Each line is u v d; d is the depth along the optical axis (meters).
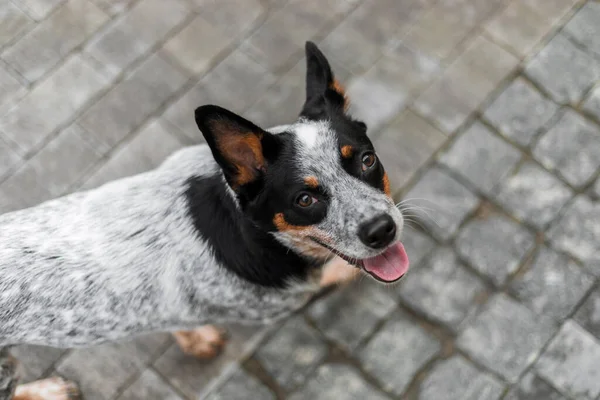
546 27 1.24
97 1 1.28
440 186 1.16
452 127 1.19
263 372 1.10
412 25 1.25
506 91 1.21
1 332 0.92
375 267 0.93
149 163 1.20
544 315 1.09
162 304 0.96
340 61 1.24
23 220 0.95
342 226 0.88
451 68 1.22
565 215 1.14
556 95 1.20
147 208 0.94
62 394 1.07
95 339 0.96
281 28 1.26
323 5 1.27
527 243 1.13
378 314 1.11
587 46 1.22
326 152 0.88
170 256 0.94
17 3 1.28
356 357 1.10
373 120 1.20
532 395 1.06
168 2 1.28
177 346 1.11
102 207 0.95
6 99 1.23
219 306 0.99
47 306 0.92
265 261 0.94
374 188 0.90
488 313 1.10
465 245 1.13
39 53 1.25
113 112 1.22
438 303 1.11
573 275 1.11
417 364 1.09
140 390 1.10
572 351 1.08
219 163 0.86
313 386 1.09
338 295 1.12
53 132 1.21
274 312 1.02
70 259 0.93
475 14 1.25
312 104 0.92
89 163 1.20
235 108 1.22
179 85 1.24
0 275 0.92
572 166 1.16
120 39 1.26
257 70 1.24
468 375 1.08
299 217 0.89
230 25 1.27
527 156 1.17
